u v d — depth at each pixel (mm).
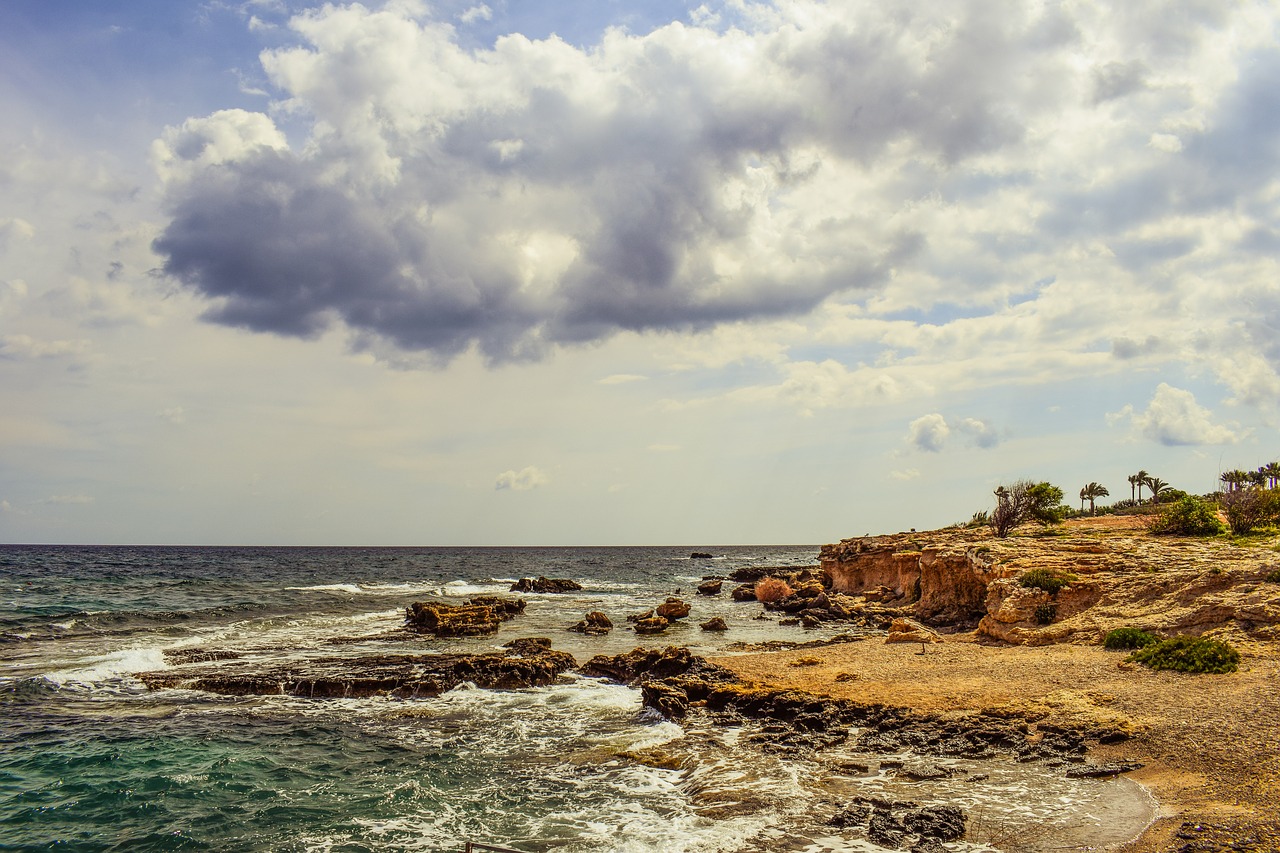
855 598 65312
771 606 68938
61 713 28141
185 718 27672
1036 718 22281
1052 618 35562
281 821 18609
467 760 23078
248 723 27125
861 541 79688
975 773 19391
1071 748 20156
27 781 21000
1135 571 37500
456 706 29594
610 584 106625
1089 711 22141
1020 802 17344
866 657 33500
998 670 28344
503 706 29562
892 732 22812
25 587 77312
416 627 50781
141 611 54906
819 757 21516
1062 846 14961
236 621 53406
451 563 171000
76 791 20344
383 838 17547
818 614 57625
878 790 18844
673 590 94500
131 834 17859
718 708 27516
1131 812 16125
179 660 36781
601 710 28812
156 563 141500
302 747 24438
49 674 33312
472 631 49750
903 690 26312
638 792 20047
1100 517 90062
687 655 33938
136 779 21219
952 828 15953
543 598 81250
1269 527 56938
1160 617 30984
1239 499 58625
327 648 41969
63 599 65812
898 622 41125
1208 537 54062
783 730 24281
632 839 17000
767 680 29266
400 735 25781
